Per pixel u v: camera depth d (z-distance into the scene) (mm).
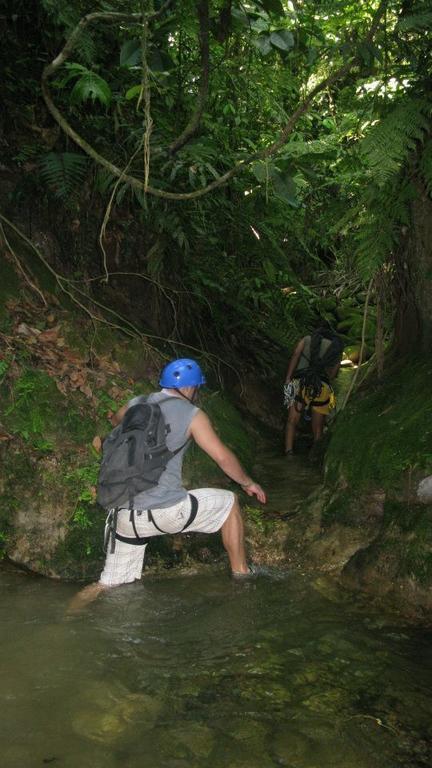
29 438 4348
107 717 2662
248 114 7344
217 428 5621
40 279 5285
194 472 4840
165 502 3795
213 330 7637
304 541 4430
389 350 6090
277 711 2725
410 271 5125
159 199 5992
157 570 4203
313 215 6461
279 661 3119
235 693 2848
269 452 6582
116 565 3904
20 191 5496
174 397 3873
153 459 3729
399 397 4859
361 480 4352
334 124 6188
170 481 3830
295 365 6656
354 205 5215
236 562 4090
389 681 2955
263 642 3301
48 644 3236
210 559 4363
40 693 2816
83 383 4719
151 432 3738
